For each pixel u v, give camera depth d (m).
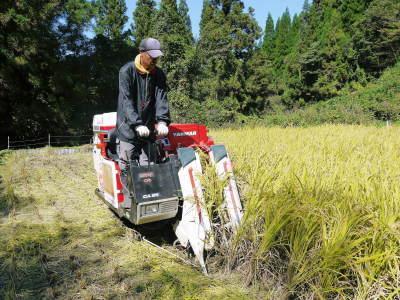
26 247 3.88
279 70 59.41
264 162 4.65
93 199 5.92
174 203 3.43
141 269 3.34
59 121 20.72
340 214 2.55
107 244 3.95
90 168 9.18
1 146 19.75
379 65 37.44
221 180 3.46
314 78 41.00
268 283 2.98
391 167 4.29
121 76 3.58
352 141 7.73
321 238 2.60
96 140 5.09
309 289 2.64
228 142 7.01
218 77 32.91
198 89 29.36
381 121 23.20
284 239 2.89
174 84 25.91
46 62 19.34
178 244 3.91
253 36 32.47
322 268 2.46
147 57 3.47
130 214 3.56
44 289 3.01
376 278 2.38
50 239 4.12
